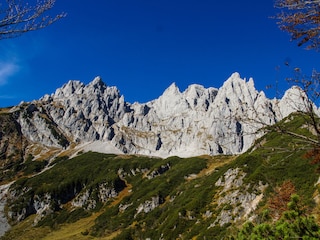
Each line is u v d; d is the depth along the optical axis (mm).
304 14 10344
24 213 189750
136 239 120312
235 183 103188
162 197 156375
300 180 63312
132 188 195500
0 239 162375
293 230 11922
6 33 8938
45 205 193750
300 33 10508
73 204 194125
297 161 72125
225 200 96312
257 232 13367
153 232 110938
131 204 165750
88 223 165125
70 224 172375
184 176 178375
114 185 196500
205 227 89062
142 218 143125
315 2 10172
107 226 147750
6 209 195750
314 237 11500
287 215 12703
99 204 187000
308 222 11797
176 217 105062
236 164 116375
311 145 8562
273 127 8695
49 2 9281
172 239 97062
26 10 9055
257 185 88938
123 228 140500
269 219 16328
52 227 172125
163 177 188625
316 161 8883
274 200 16297
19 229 175625
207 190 114625
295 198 12977
